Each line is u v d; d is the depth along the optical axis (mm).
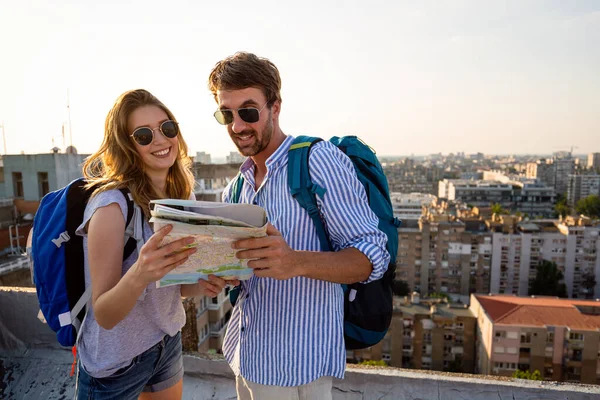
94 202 1455
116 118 1553
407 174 159375
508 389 2293
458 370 32625
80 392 1664
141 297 1575
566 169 141625
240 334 1716
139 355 1677
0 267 8062
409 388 2359
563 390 2258
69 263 1498
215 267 1378
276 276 1366
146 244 1257
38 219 1560
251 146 1642
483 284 47656
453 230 46812
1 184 15758
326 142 1653
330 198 1527
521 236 46812
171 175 1814
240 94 1581
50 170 15242
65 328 1529
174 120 1655
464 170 192125
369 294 1698
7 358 2869
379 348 33469
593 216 97625
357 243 1480
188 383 2584
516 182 118000
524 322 28938
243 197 1773
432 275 48125
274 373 1590
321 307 1596
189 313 3316
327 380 1639
